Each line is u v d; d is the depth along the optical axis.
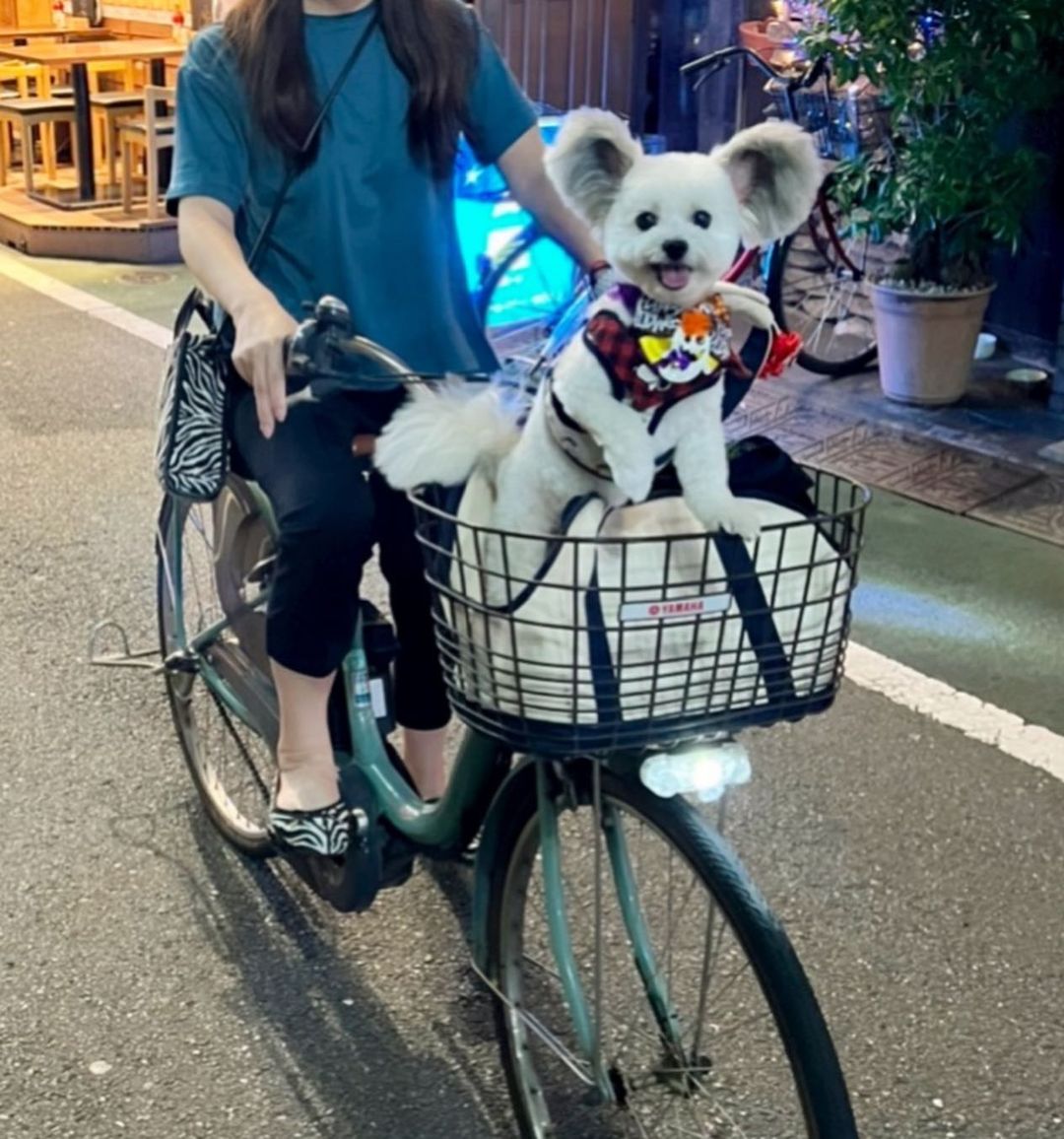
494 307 5.96
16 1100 2.66
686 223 1.92
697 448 1.96
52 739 3.78
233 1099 2.68
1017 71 5.32
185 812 3.49
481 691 1.99
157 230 8.52
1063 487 5.27
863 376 6.34
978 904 3.17
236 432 2.67
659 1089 2.45
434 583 2.03
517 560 2.01
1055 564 4.75
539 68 8.25
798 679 1.99
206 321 2.75
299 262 2.60
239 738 3.43
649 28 8.45
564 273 6.05
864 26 5.36
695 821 2.06
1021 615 4.43
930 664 4.15
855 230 5.82
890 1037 2.81
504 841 2.39
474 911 2.47
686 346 1.90
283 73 2.46
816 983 2.94
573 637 1.85
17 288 7.98
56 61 8.90
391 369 2.22
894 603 4.50
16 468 5.46
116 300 7.75
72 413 6.04
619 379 1.91
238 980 2.97
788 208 2.05
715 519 1.92
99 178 9.89
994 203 5.48
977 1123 2.62
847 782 3.58
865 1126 2.61
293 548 2.47
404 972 2.99
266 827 3.16
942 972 2.97
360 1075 2.74
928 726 3.83
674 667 1.93
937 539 4.91
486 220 5.73
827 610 1.98
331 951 3.05
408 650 2.93
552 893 2.25
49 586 4.57
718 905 2.02
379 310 2.63
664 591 1.87
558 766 2.19
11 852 3.34
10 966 2.99
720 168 1.97
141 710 3.90
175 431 2.59
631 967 2.92
